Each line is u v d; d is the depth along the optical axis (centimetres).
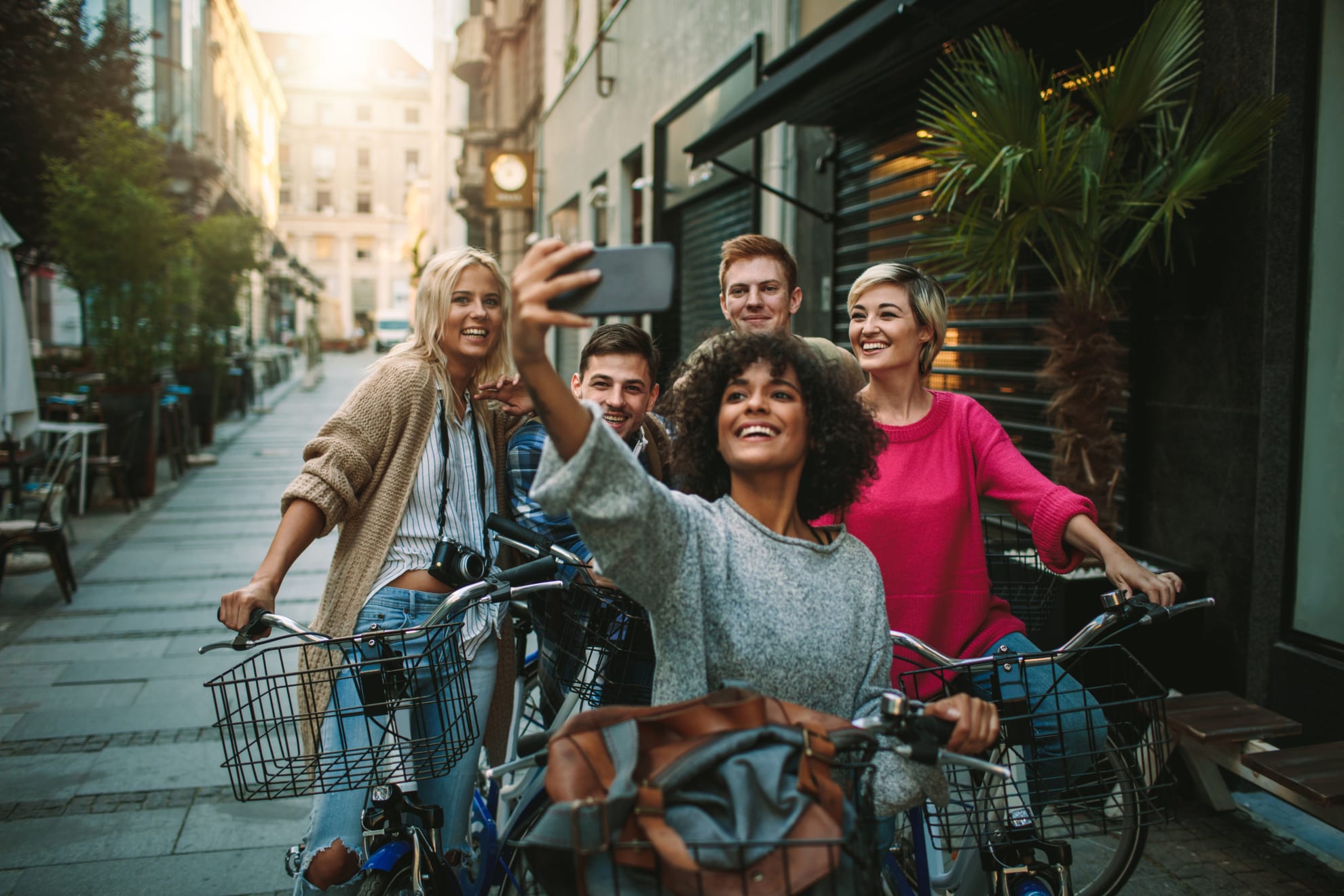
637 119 1188
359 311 6931
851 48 445
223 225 1844
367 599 224
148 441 1022
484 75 2661
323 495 217
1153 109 361
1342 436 340
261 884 302
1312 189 349
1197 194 338
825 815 121
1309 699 341
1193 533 391
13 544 610
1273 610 357
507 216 2281
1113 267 371
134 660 513
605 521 133
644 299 127
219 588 664
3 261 741
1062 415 375
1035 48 471
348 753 195
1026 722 192
